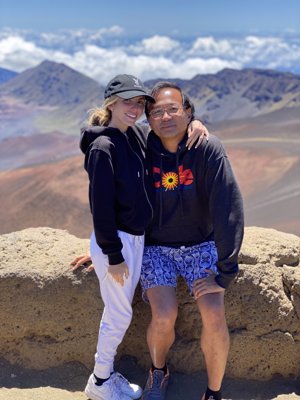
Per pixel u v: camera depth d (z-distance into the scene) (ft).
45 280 12.25
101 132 10.30
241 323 12.14
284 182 288.71
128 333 12.57
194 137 10.68
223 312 10.60
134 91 10.23
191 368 12.30
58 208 337.11
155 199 11.13
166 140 10.95
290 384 12.12
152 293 11.03
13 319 12.28
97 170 10.05
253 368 12.14
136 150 10.84
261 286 12.07
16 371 12.34
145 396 11.29
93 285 12.18
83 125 10.85
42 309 12.23
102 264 10.80
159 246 11.52
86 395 11.69
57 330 12.29
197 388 12.00
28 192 364.17
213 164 10.55
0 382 12.07
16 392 11.71
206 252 11.29
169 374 12.19
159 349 11.22
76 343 12.28
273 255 12.71
